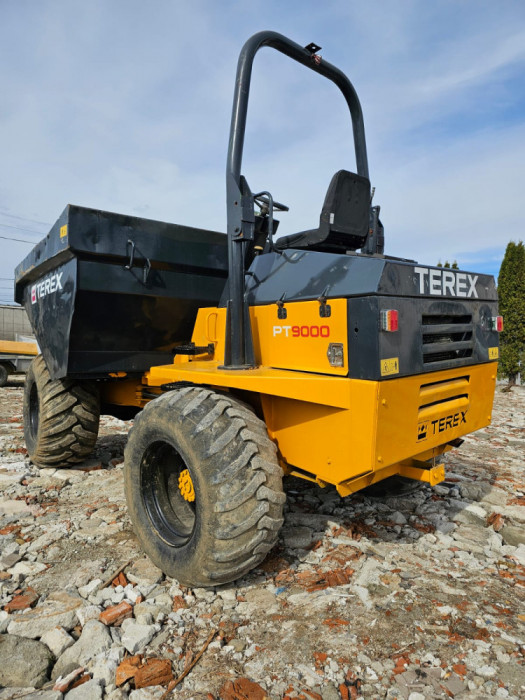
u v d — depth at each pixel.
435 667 2.01
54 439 4.28
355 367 2.34
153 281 3.66
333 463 2.47
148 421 2.79
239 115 2.83
